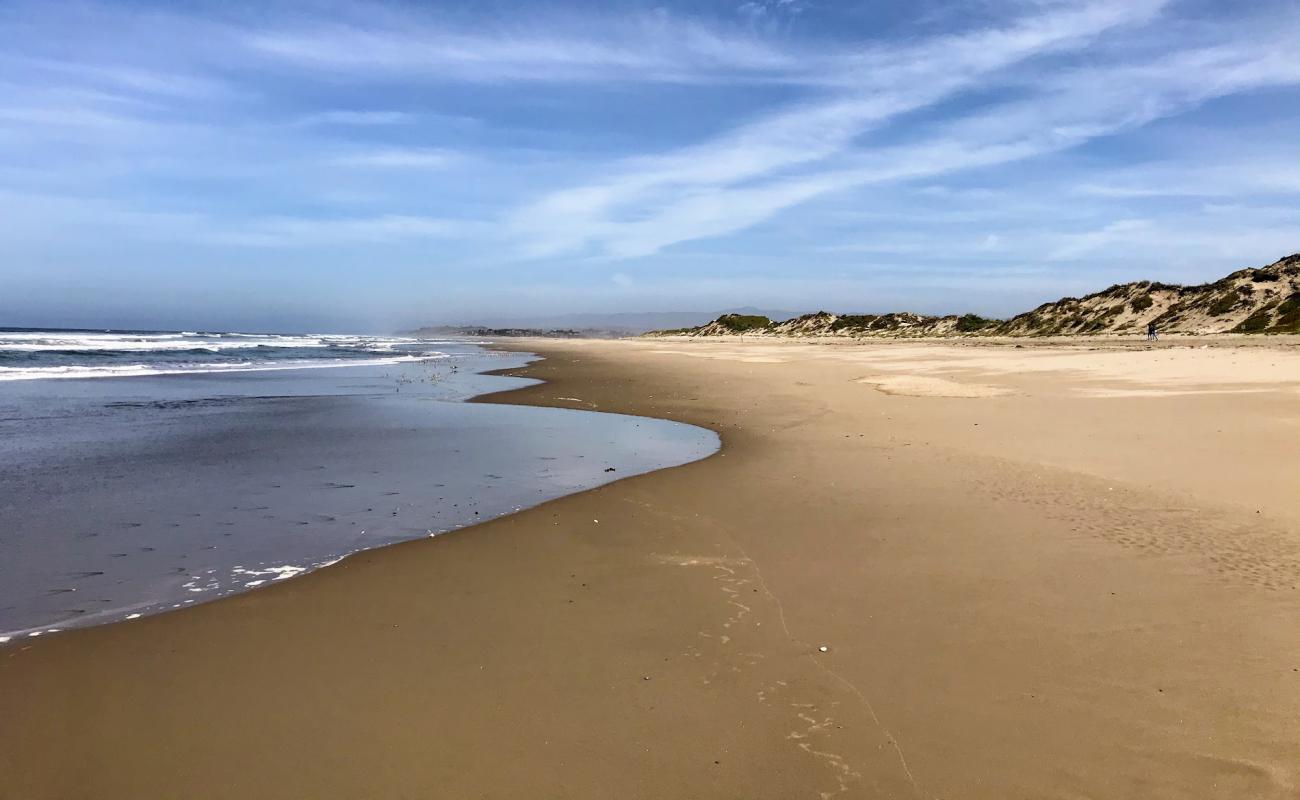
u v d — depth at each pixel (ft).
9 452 42.22
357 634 18.80
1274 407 49.49
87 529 27.73
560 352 218.38
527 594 21.58
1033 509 29.22
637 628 19.17
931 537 26.25
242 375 104.99
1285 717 14.32
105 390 78.54
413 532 28.04
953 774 12.97
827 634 18.62
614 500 32.76
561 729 14.51
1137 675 16.11
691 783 12.89
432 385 92.58
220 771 13.12
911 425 51.62
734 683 16.28
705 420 60.39
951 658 17.17
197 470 38.47
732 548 25.63
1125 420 48.11
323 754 13.66
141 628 19.03
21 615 19.80
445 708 15.26
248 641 18.33
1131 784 12.55
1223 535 25.05
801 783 12.84
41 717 14.82
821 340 300.40
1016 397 63.77
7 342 166.40
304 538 27.12
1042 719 14.55
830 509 30.45
